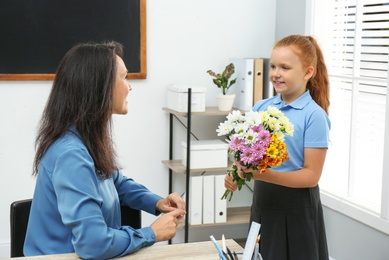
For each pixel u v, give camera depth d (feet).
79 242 4.83
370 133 9.95
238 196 13.01
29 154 11.64
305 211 7.23
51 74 11.41
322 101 7.71
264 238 7.40
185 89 11.16
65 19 11.36
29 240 5.40
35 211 5.36
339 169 10.92
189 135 11.13
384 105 9.57
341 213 10.50
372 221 9.50
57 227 5.28
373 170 9.89
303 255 7.25
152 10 11.93
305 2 11.36
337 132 10.94
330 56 10.98
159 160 12.39
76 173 4.90
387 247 9.27
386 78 9.54
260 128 5.38
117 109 5.52
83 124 5.17
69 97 5.21
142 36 11.80
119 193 6.39
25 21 11.15
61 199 4.91
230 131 5.58
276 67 7.35
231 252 5.24
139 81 12.04
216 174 12.87
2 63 11.12
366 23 9.89
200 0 12.18
